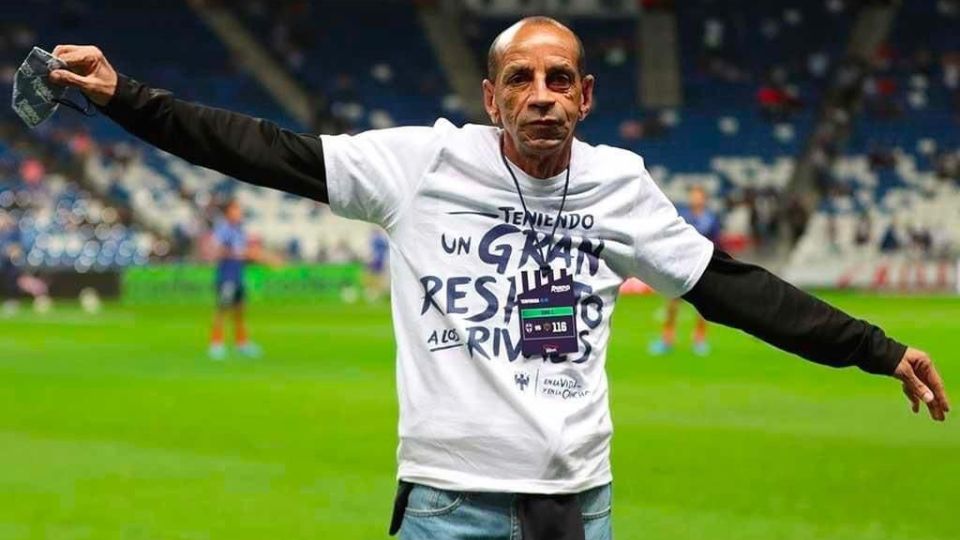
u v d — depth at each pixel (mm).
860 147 48156
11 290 38781
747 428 13211
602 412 4090
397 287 4098
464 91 50594
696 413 14406
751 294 4156
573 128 3977
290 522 8961
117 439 12781
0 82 47219
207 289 39000
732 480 10352
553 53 3918
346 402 15703
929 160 47906
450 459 3971
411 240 4051
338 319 32156
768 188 45719
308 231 45000
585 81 4059
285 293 40656
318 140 4039
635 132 49281
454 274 4008
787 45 52031
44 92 3871
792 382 17719
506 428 3934
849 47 51750
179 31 51031
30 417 14453
